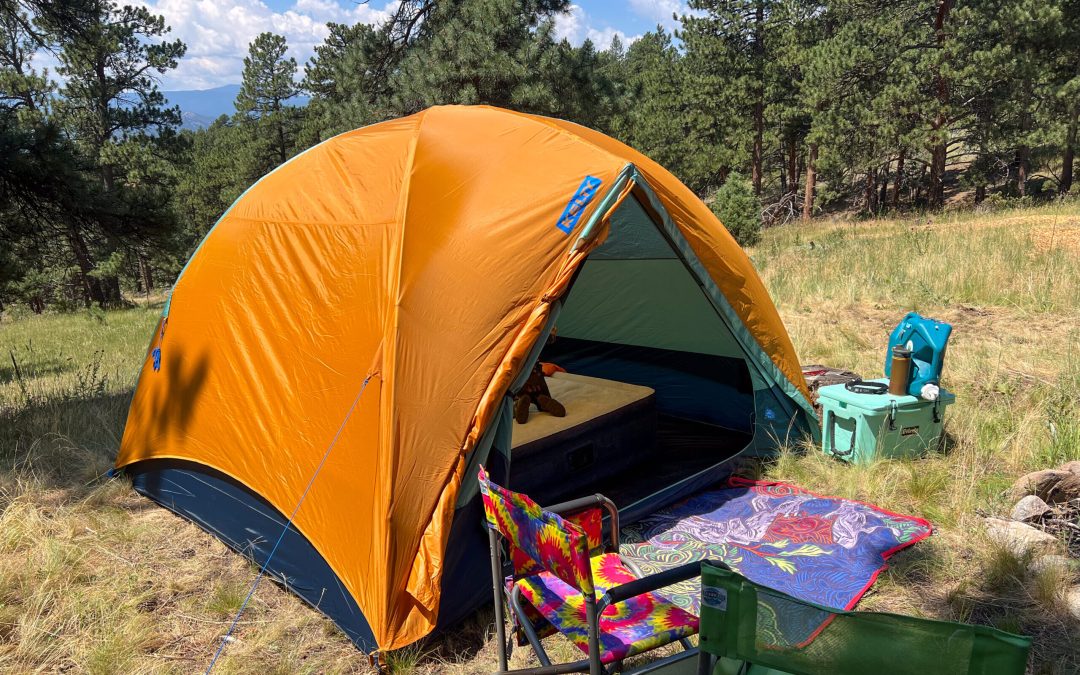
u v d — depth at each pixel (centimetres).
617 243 564
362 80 2036
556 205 396
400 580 339
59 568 402
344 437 374
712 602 186
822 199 3028
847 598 361
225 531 446
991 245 1146
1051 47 1942
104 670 322
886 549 402
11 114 799
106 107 2791
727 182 1919
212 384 459
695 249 471
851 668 169
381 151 453
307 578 384
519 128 441
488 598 373
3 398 838
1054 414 537
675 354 646
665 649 330
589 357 709
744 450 536
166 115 2925
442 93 1695
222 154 4203
